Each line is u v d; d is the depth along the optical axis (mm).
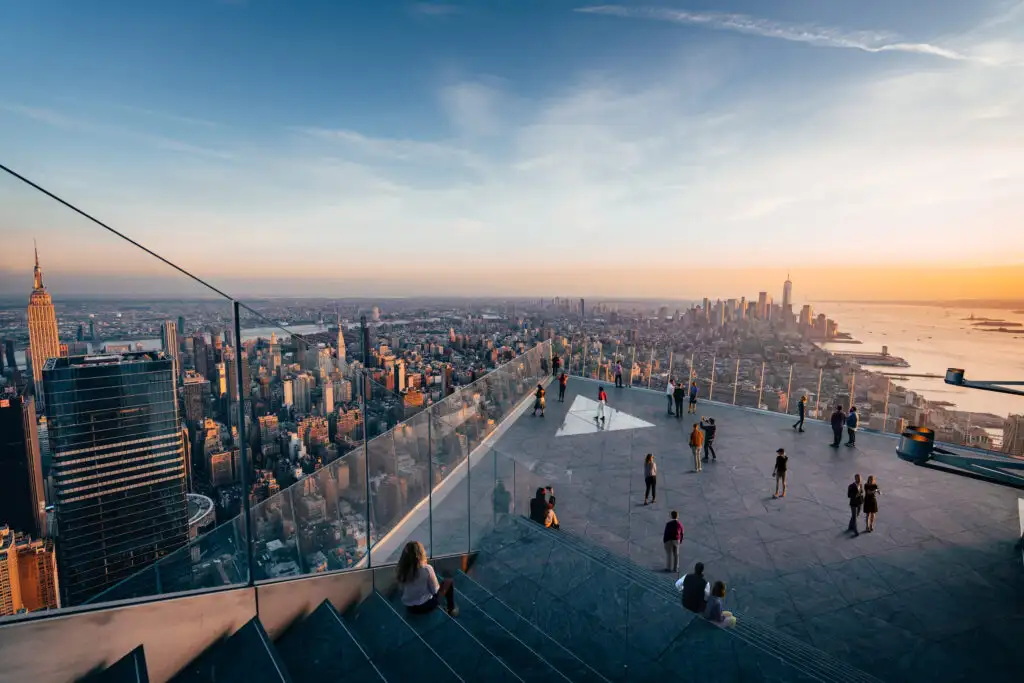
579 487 12109
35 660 3402
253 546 4750
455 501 8398
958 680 6312
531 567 7688
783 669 5492
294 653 4668
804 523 10320
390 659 4691
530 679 4957
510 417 17922
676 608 6480
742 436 15789
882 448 14531
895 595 8023
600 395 17547
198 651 4180
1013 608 7656
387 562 6527
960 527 10094
